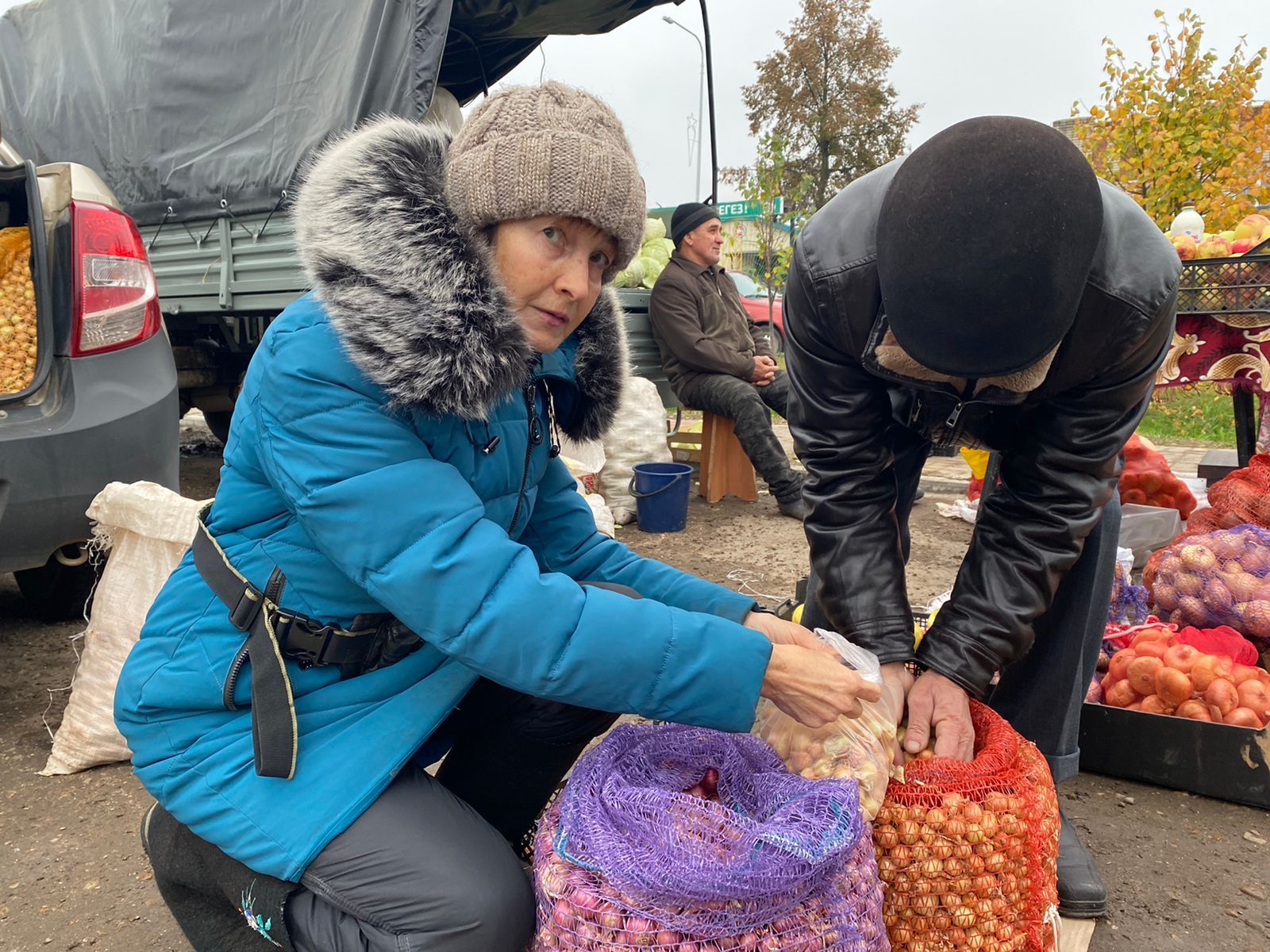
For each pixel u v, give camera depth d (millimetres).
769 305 10758
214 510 1394
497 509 1466
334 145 1382
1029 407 1703
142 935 1746
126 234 2770
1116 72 10133
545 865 1254
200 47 4691
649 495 4797
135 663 1390
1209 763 2258
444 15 3922
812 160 19938
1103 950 1729
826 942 1186
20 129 6023
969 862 1420
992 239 1206
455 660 1384
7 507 2424
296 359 1248
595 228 1297
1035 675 1985
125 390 2684
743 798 1412
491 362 1240
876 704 1574
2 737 2496
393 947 1239
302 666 1345
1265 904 1863
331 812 1266
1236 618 2711
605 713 1583
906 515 2240
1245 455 4043
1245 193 9742
